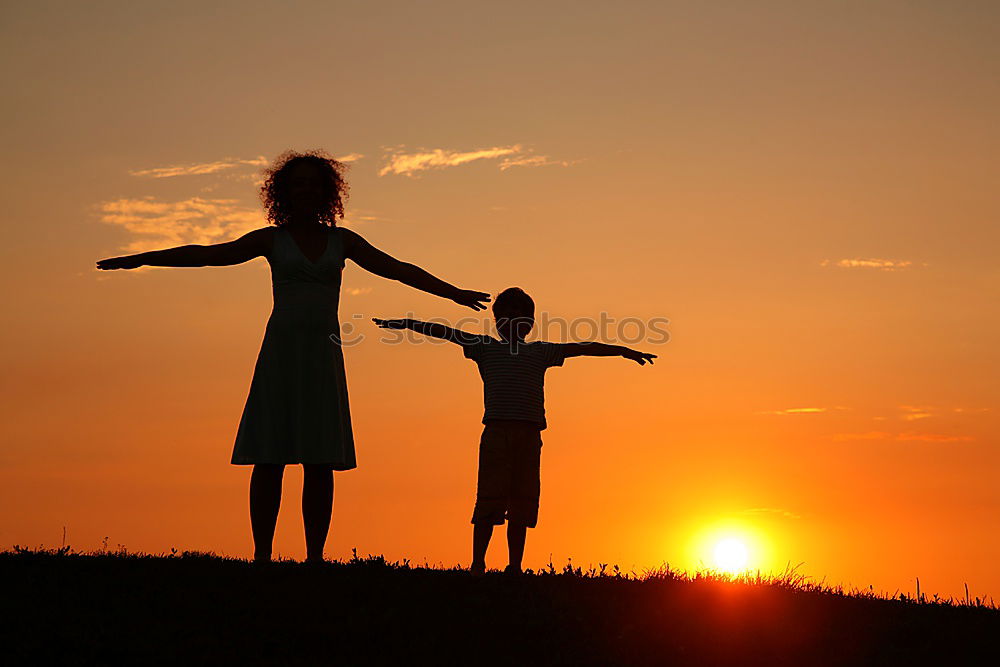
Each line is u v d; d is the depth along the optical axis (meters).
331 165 10.30
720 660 9.33
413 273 10.22
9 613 8.92
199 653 8.47
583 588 10.89
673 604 10.62
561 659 8.96
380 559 11.29
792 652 9.68
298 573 10.21
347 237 10.09
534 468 10.88
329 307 9.88
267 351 9.72
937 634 10.45
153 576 10.05
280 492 9.95
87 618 8.94
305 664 8.41
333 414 9.75
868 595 12.32
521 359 10.91
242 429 9.66
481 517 10.61
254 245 9.82
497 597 10.16
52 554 10.98
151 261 9.51
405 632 9.14
